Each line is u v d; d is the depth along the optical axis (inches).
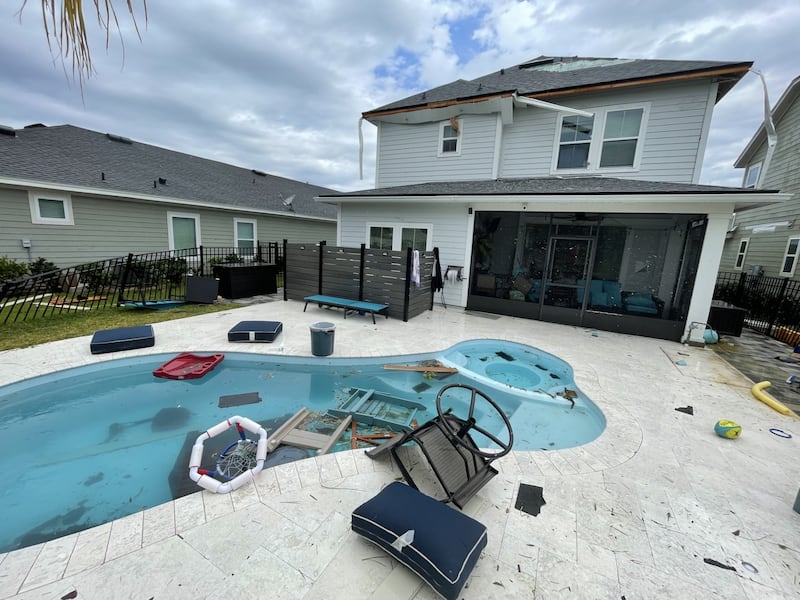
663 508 95.5
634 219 283.3
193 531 81.6
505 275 335.9
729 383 188.9
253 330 223.3
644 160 326.6
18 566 71.5
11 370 167.0
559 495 99.1
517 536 84.1
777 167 450.0
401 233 376.8
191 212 493.4
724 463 117.0
